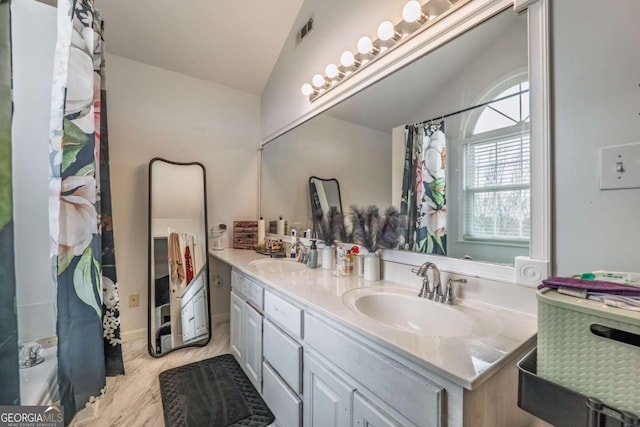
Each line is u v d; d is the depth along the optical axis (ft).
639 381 1.67
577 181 2.80
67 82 3.10
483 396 2.34
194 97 9.17
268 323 5.15
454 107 3.97
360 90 5.56
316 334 3.80
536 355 2.42
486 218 3.60
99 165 4.50
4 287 2.31
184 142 8.96
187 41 8.06
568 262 2.86
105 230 4.83
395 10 4.85
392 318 4.11
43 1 5.89
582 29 2.76
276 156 9.18
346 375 3.29
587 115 2.73
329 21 6.50
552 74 2.95
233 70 9.18
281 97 8.77
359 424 3.04
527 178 3.19
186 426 4.87
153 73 8.49
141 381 6.17
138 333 8.14
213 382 6.14
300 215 7.72
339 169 6.17
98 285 3.47
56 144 3.06
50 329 3.26
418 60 4.47
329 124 6.52
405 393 2.58
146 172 8.36
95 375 3.33
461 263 3.87
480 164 3.67
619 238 2.56
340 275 5.38
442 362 2.31
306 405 4.00
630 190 2.49
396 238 4.79
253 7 7.55
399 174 4.78
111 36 7.52
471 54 3.76
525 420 2.82
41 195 3.29
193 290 8.23
